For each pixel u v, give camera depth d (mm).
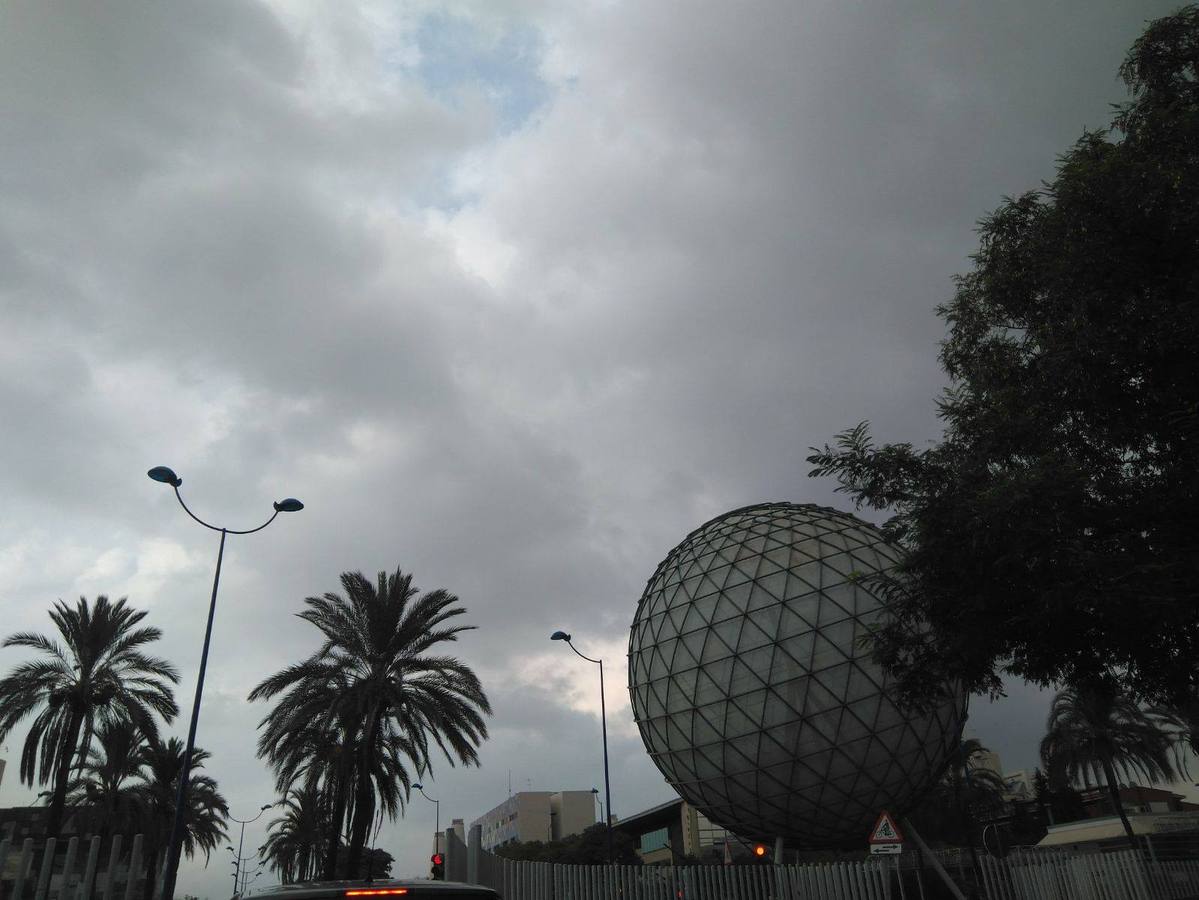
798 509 38344
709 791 32719
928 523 12242
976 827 51406
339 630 30641
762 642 31297
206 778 49125
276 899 5219
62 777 31172
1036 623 11547
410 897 5426
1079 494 10727
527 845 88562
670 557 39719
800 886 22984
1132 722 45375
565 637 37969
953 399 14102
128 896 13273
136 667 33844
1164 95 11781
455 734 30125
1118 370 11133
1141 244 10945
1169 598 9773
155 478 21391
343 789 28594
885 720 29859
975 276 14297
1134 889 29719
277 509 23078
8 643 31859
